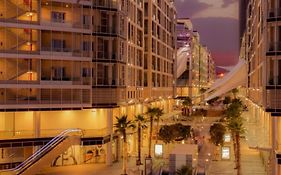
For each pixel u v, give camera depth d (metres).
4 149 51.59
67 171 52.56
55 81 53.91
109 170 53.28
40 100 53.06
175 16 124.19
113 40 58.88
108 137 56.53
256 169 53.66
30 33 53.19
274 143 45.19
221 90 118.94
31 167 45.53
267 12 46.22
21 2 53.22
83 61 55.72
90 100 56.12
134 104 71.75
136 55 76.00
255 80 81.25
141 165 56.12
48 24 53.59
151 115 62.81
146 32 88.19
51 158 48.97
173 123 72.69
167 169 49.47
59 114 56.22
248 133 57.47
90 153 57.62
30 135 53.19
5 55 51.16
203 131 86.88
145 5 88.12
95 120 58.12
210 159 56.72
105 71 58.12
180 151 46.91
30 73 53.03
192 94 156.12
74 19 55.53
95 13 57.38
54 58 53.78
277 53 45.47
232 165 56.03
